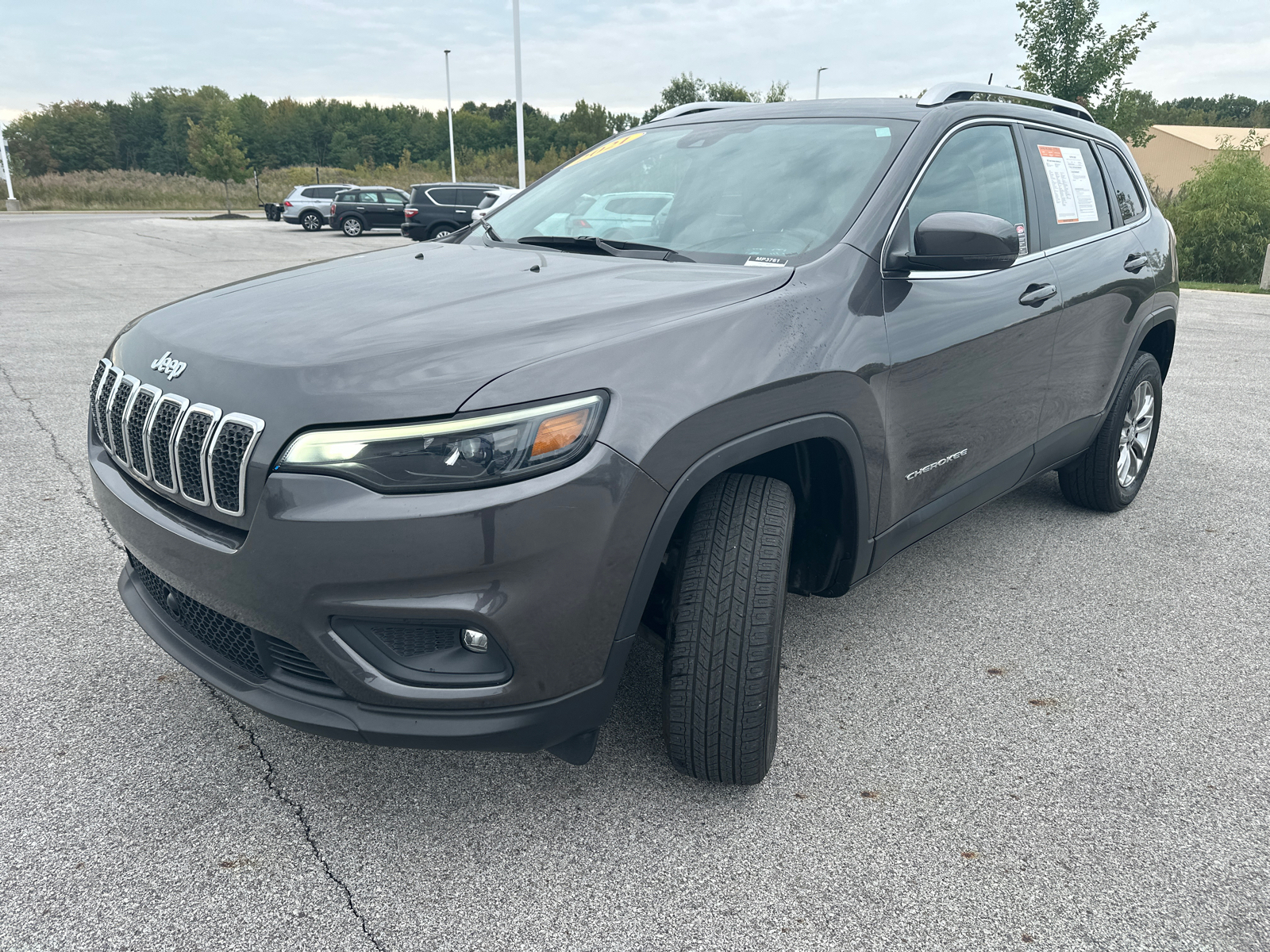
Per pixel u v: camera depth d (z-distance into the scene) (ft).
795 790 7.33
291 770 7.52
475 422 5.46
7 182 151.12
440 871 6.40
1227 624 10.37
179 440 6.15
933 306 8.36
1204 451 17.61
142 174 197.47
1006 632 10.09
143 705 8.42
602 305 6.58
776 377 6.60
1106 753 7.90
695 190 9.21
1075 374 11.30
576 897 6.17
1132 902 6.18
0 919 5.88
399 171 218.38
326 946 5.74
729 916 6.02
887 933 5.90
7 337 27.27
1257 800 7.29
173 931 5.82
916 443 8.35
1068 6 61.87
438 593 5.53
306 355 5.96
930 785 7.43
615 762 7.65
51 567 11.33
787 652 9.59
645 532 5.93
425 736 5.81
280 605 5.74
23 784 7.25
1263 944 5.84
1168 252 13.85
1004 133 10.37
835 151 9.02
